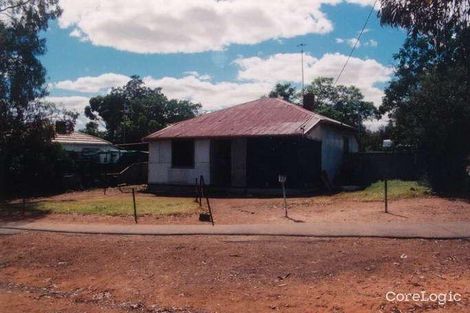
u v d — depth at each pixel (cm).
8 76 2614
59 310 817
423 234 1084
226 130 2419
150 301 836
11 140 2694
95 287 927
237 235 1173
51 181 2848
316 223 1271
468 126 1900
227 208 1695
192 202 1905
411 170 2552
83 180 3008
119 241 1200
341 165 2766
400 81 3111
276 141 2297
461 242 1021
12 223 1553
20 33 2595
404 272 859
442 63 1579
